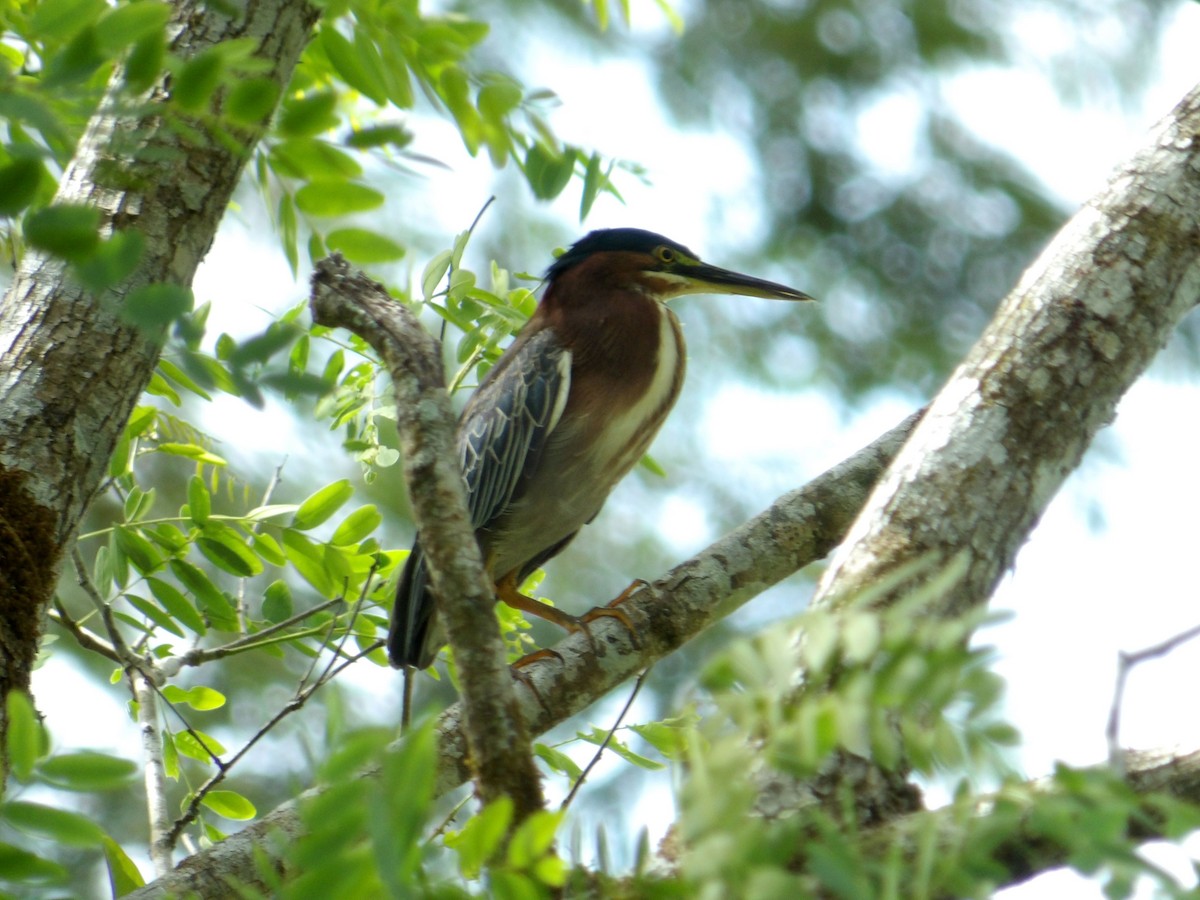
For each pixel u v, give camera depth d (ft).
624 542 56.80
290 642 26.81
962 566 12.31
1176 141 19.99
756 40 62.23
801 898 11.20
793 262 61.67
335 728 12.96
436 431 17.34
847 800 12.98
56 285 21.74
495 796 15.81
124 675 27.50
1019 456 18.06
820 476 27.37
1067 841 11.36
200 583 25.48
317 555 25.64
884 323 61.52
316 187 15.47
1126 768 16.62
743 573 26.12
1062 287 19.08
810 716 11.87
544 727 24.29
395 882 10.96
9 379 21.33
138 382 22.04
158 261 21.45
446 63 18.79
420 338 18.08
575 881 13.12
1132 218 19.43
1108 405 18.76
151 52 14.23
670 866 14.44
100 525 46.78
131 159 21.31
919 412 28.37
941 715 12.08
